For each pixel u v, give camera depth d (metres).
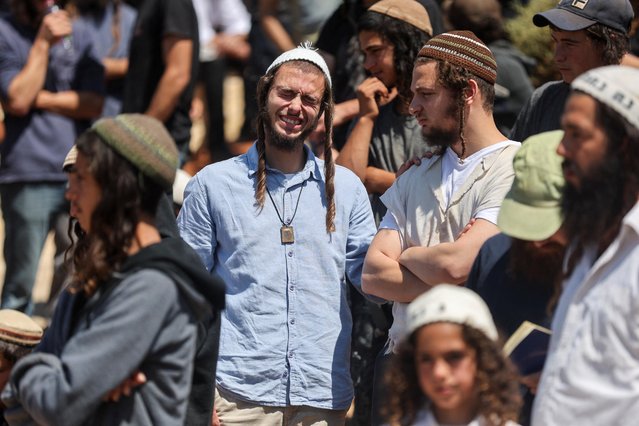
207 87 14.05
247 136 13.59
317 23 12.06
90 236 4.93
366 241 6.73
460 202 6.06
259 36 12.37
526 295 4.98
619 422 4.30
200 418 5.34
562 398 4.40
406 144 7.53
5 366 6.47
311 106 6.60
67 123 10.59
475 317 4.36
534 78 9.95
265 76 6.72
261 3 12.26
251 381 6.45
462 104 6.07
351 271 6.74
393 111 7.62
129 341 4.74
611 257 4.39
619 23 6.66
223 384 6.47
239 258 6.53
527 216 4.84
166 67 9.72
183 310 4.92
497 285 5.06
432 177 6.21
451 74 6.04
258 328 6.48
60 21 10.45
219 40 13.97
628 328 4.31
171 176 4.92
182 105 9.82
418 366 4.42
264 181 6.57
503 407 4.37
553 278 4.92
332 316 6.58
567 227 4.64
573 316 4.45
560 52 6.74
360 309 7.44
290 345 6.48
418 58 6.18
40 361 4.94
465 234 5.90
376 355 7.36
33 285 10.57
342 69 8.84
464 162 6.11
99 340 4.75
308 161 6.70
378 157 7.57
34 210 10.49
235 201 6.57
